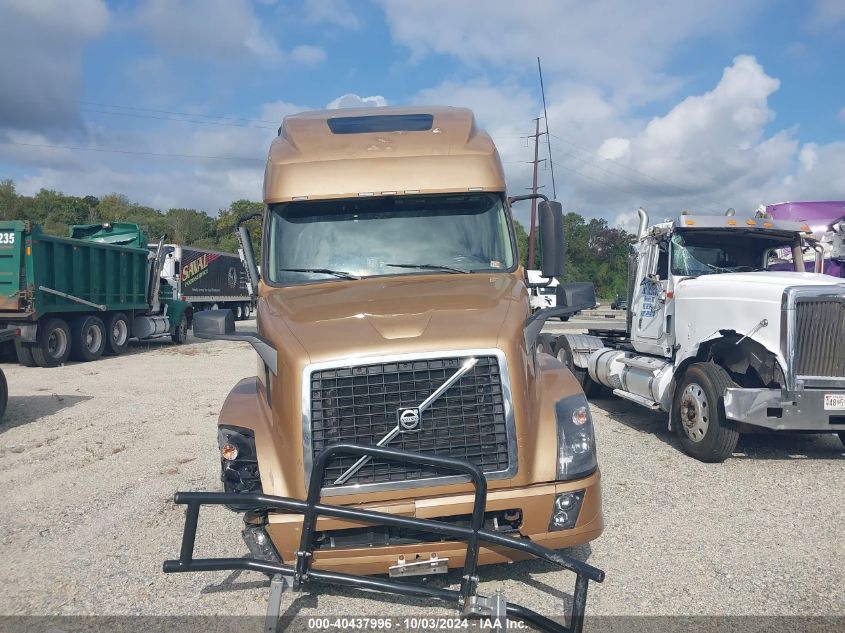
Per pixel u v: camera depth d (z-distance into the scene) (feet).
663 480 21.72
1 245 49.32
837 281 23.15
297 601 14.21
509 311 14.24
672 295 28.07
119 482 22.57
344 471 12.73
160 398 38.06
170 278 93.66
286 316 14.67
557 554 11.69
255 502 12.06
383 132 18.75
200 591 14.79
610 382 32.58
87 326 56.59
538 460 13.24
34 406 35.78
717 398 23.03
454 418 12.93
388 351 12.89
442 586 14.40
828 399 22.02
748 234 28.86
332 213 17.54
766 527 17.66
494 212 17.76
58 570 15.90
